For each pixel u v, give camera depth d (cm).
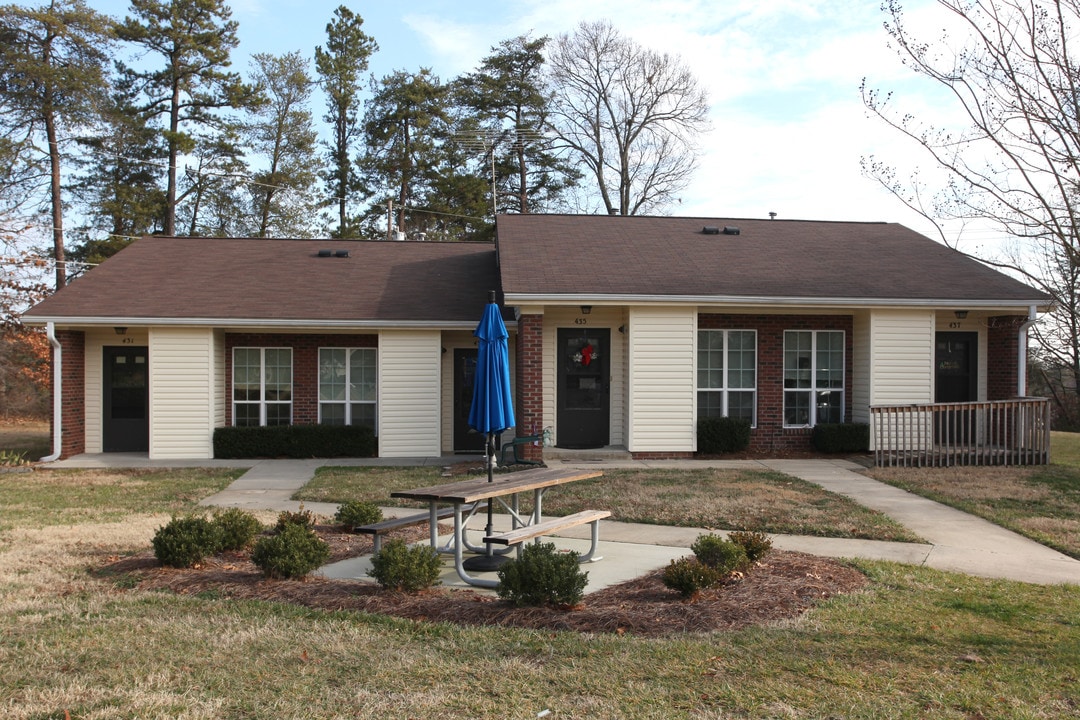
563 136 3947
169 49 3400
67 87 2916
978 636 589
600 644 564
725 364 1741
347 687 489
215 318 1703
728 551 729
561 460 1616
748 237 1992
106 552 852
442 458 1750
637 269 1716
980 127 829
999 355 1752
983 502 1146
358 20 4016
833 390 1761
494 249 2227
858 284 1680
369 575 723
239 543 857
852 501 1154
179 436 1733
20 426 2998
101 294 1777
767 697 473
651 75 3791
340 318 1727
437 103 3909
